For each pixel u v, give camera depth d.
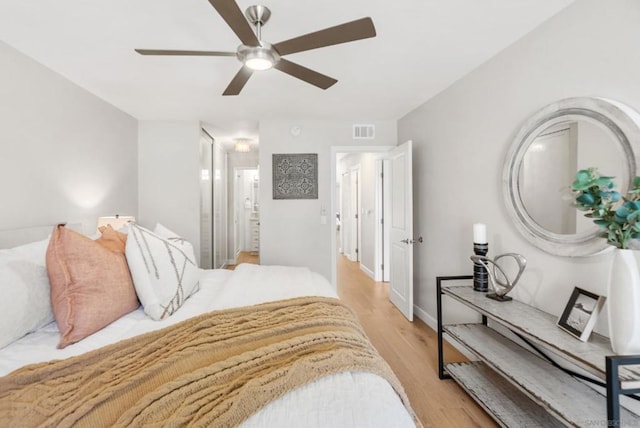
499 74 2.09
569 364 1.61
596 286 1.45
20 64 2.04
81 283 1.29
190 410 0.80
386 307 3.72
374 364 1.01
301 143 3.80
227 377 0.90
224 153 5.93
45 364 0.97
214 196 4.87
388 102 3.15
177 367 0.95
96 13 1.65
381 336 2.87
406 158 3.20
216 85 2.66
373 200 5.17
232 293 1.65
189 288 1.69
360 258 6.10
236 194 7.18
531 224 1.77
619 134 1.32
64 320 1.20
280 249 3.81
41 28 1.79
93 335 1.25
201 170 3.94
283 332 1.15
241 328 1.17
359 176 6.15
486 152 2.22
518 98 1.92
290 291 1.70
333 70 2.38
